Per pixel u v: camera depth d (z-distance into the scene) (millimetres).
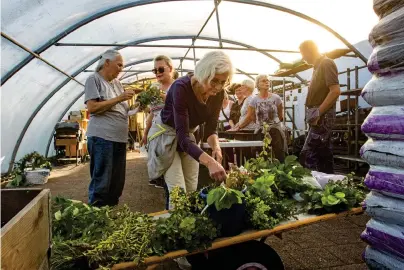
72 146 9719
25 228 949
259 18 6879
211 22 7309
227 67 1948
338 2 5602
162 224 1690
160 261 1550
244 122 5145
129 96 3248
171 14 6816
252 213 1849
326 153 3949
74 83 8703
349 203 2094
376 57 1672
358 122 6480
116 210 2258
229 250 1795
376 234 1760
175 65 12914
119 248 1574
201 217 1719
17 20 4336
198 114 2312
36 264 1054
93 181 3299
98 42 7242
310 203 2139
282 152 4793
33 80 6176
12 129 6641
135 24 7082
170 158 2447
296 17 6508
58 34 5504
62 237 1714
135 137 16250
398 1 1573
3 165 6848
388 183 1648
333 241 2916
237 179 2070
